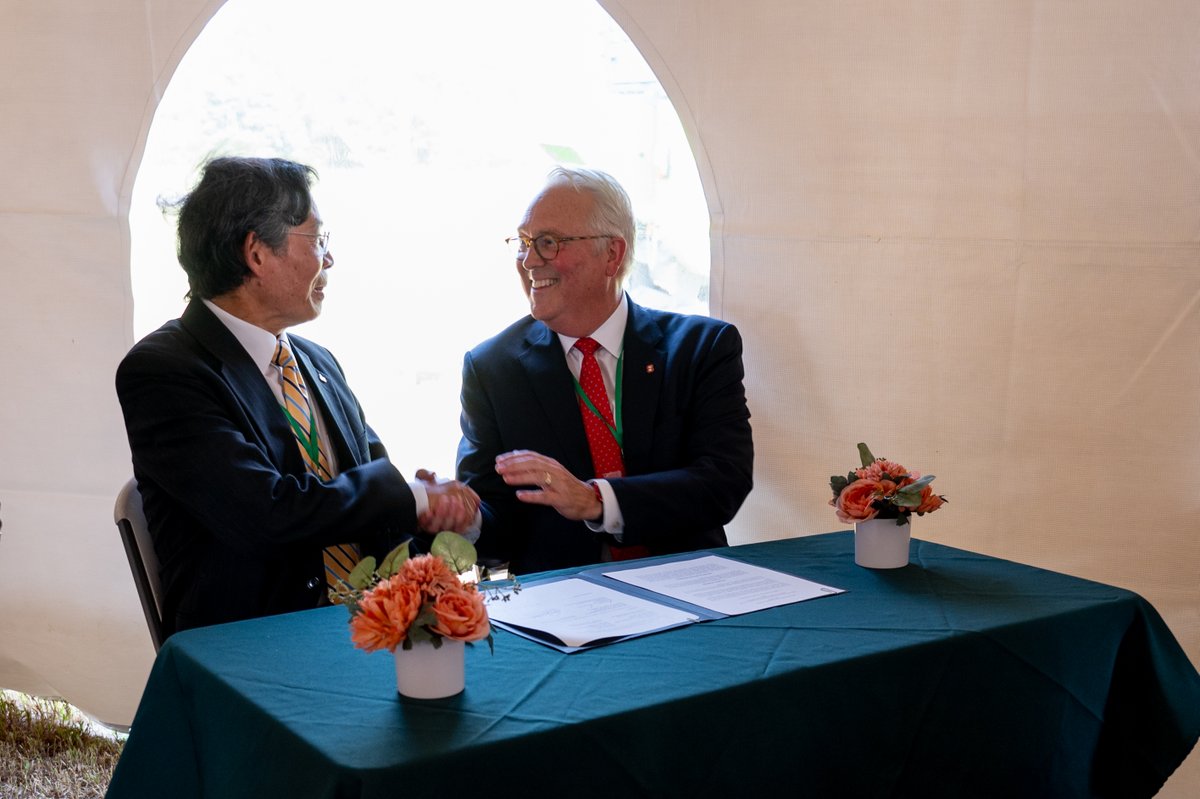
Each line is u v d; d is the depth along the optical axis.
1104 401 2.87
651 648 1.75
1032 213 2.86
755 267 3.05
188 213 2.33
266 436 2.29
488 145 3.60
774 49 2.95
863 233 2.97
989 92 2.84
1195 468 2.83
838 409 3.05
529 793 1.43
